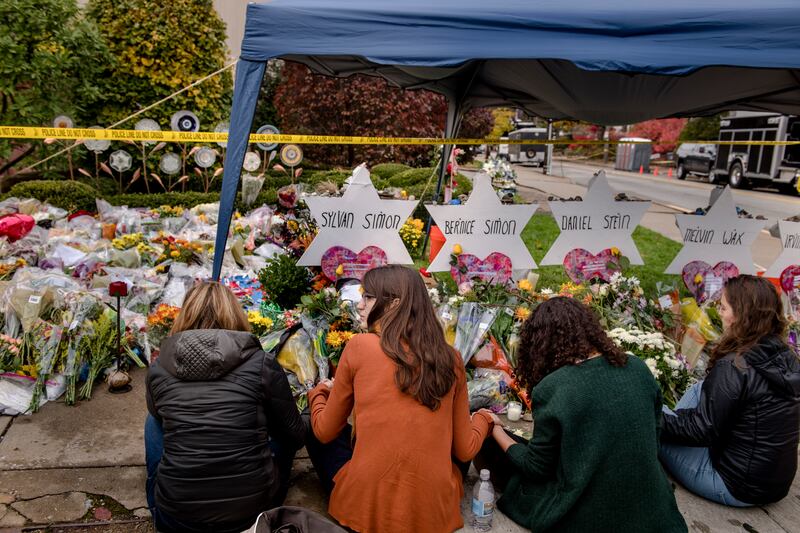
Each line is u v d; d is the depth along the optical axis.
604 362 2.34
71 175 8.83
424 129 13.16
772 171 16.69
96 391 3.66
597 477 2.24
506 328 3.91
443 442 2.31
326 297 3.80
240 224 6.63
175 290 4.64
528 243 8.74
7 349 3.52
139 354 4.00
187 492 2.23
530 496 2.51
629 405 2.26
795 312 4.79
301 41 3.63
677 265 4.84
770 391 2.64
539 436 2.38
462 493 2.57
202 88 9.73
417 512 2.25
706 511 2.80
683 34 3.68
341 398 2.40
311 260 4.27
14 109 7.97
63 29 8.13
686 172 22.50
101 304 3.97
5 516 2.55
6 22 7.79
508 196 6.29
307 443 2.71
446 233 4.35
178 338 2.33
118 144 9.70
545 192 16.55
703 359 4.04
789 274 4.96
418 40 3.63
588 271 4.73
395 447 2.25
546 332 2.43
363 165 4.22
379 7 3.73
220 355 2.27
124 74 9.34
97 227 6.56
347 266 4.32
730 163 19.08
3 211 6.18
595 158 37.84
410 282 2.36
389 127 12.80
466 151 19.59
